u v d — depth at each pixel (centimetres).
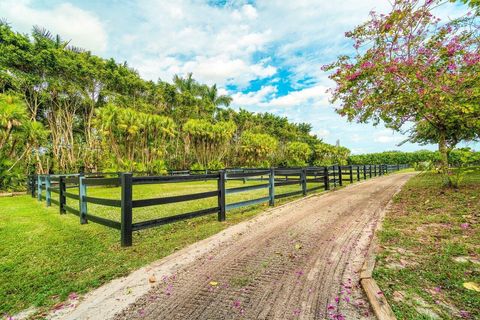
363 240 386
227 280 274
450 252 307
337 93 725
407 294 224
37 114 2741
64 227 521
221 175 553
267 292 247
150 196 1015
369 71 630
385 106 677
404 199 702
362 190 993
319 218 542
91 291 259
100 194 1143
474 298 211
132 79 3172
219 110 4191
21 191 1527
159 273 296
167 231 477
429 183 1036
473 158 765
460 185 821
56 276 294
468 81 561
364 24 631
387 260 298
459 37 563
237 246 383
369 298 220
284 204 729
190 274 292
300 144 5025
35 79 2316
